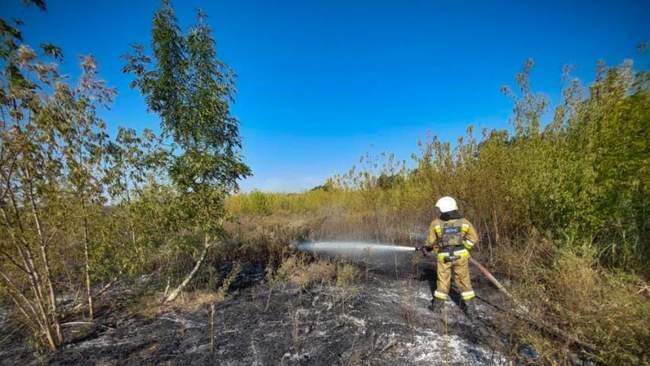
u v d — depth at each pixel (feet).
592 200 15.78
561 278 13.51
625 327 9.02
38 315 11.75
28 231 11.39
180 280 17.19
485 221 24.50
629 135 14.24
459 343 11.21
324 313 14.06
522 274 15.79
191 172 14.87
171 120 15.19
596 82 15.76
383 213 33.99
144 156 14.12
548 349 9.54
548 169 17.65
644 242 14.90
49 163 11.17
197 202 14.99
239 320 13.53
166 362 10.52
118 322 13.47
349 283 18.20
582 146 16.53
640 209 14.76
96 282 17.70
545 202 17.75
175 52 14.96
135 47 14.19
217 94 15.38
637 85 14.23
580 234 16.56
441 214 14.48
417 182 31.73
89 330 12.75
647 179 13.60
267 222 41.60
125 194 13.88
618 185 14.73
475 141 25.23
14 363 10.57
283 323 13.16
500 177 22.25
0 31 9.21
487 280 17.69
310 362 10.37
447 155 26.99
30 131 10.37
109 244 13.52
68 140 11.74
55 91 10.89
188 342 11.76
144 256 14.58
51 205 11.80
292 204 57.06
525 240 19.94
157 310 14.64
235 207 53.26
